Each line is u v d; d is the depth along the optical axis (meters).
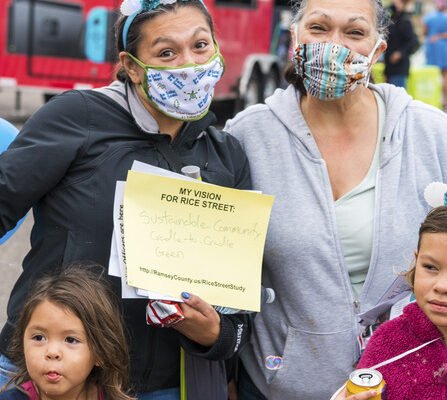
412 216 3.35
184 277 3.02
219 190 3.09
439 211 2.78
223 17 13.36
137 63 3.09
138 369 3.12
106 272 3.05
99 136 3.06
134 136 3.12
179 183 3.05
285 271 3.36
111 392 2.98
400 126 3.40
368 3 3.31
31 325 2.90
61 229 3.05
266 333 3.49
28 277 3.13
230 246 3.09
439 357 2.84
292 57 3.45
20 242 7.60
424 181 3.37
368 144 3.42
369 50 3.32
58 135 3.03
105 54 12.17
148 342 3.12
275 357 3.46
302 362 3.40
